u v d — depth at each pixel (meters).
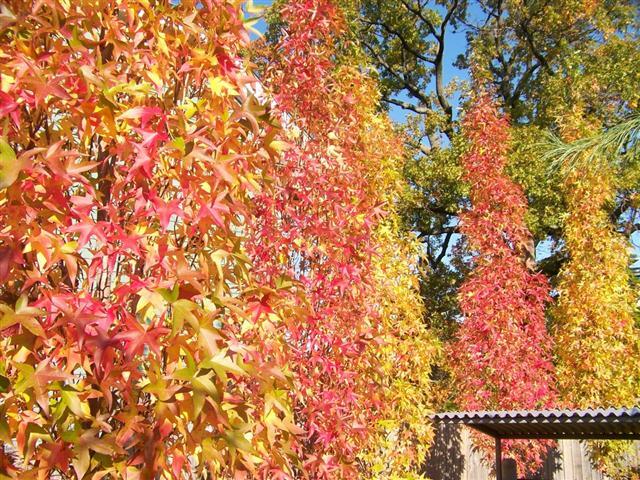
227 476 2.06
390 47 17.98
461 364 8.73
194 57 1.87
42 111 1.72
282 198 3.76
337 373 3.76
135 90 1.67
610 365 9.32
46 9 1.64
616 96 13.50
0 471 1.38
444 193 14.98
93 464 1.46
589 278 9.66
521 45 16.47
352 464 3.31
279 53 4.54
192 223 1.76
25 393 1.39
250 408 1.70
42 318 1.58
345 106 4.95
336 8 4.59
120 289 1.53
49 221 1.60
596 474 10.59
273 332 2.12
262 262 3.51
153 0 1.94
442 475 10.55
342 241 4.10
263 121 1.87
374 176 6.27
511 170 12.82
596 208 9.86
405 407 6.16
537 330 8.46
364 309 4.27
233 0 1.93
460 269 14.41
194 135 1.68
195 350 1.57
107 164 1.90
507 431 6.80
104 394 1.46
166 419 1.49
